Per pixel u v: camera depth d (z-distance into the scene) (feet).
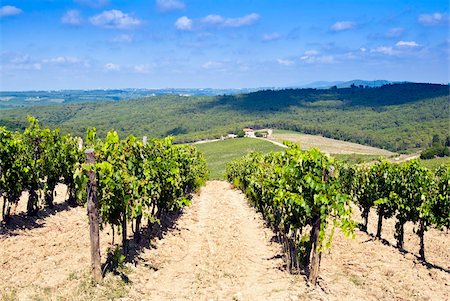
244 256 38.86
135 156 36.52
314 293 28.12
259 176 47.29
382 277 33.27
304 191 29.48
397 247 45.19
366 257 38.75
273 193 37.58
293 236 38.32
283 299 27.25
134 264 32.50
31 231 38.42
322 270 34.35
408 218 43.37
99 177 28.86
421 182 41.88
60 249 33.76
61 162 49.29
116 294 26.17
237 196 88.48
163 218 52.29
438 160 211.61
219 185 121.08
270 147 335.88
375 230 58.08
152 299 26.96
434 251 48.80
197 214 62.80
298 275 32.17
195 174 77.51
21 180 39.45
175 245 41.45
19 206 47.67
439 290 31.48
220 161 295.89
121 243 37.11
